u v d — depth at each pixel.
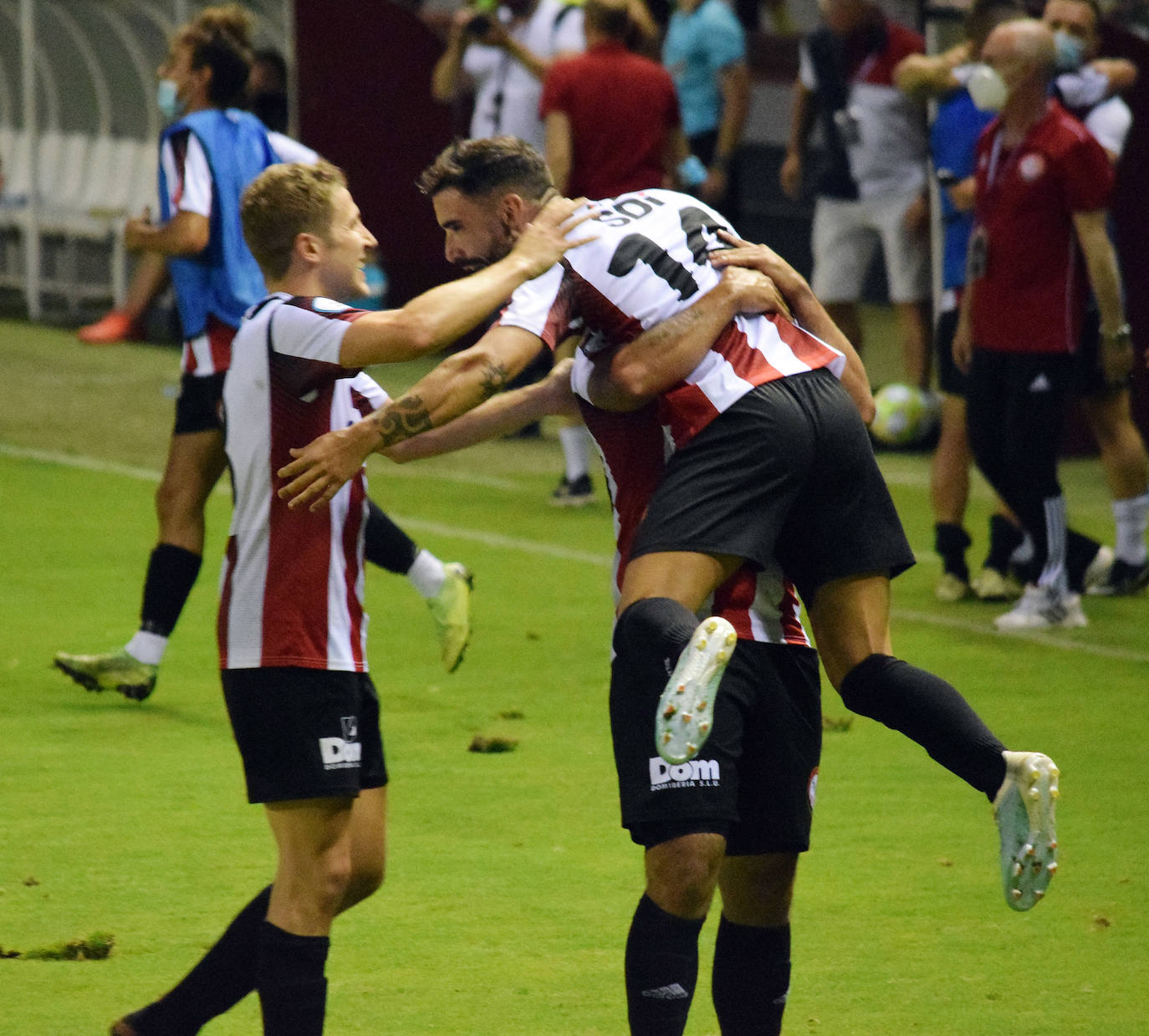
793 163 38.94
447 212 12.31
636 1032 11.32
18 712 20.91
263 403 11.57
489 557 30.20
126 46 54.84
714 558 11.60
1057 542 25.78
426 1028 12.88
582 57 33.56
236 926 11.97
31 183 55.59
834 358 12.39
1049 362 24.78
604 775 19.05
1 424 40.84
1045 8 32.47
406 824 17.41
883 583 12.34
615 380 11.86
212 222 20.41
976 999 13.51
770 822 11.91
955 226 27.25
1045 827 11.23
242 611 11.66
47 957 14.01
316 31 50.34
